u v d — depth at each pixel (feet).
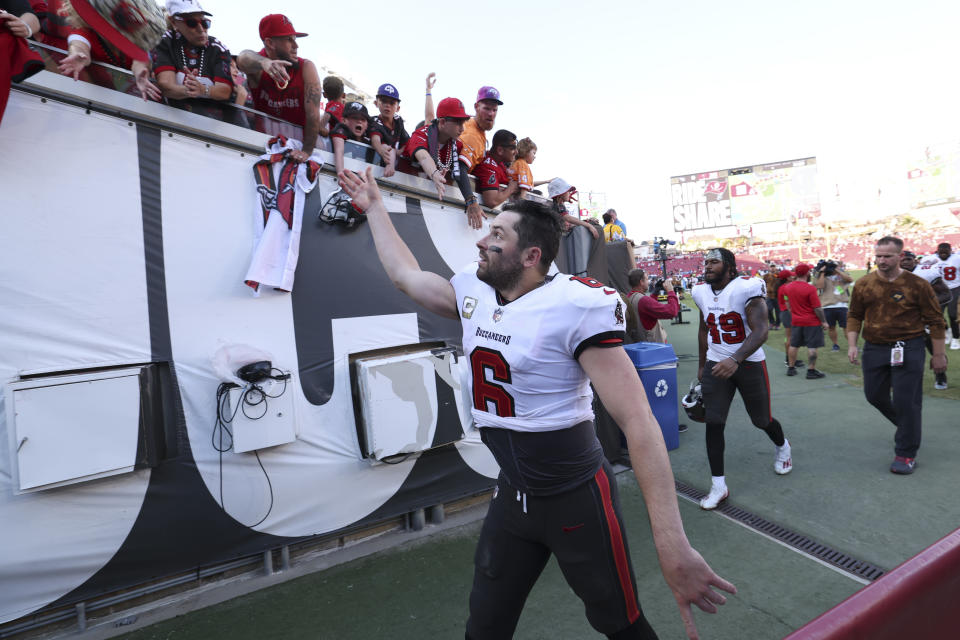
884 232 161.68
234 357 8.94
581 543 4.62
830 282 29.73
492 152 13.85
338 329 10.35
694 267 152.25
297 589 8.93
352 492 10.25
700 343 12.53
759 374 11.78
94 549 7.77
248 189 9.46
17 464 7.09
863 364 13.41
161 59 8.46
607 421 14.24
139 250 8.34
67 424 7.40
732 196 197.98
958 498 11.03
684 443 16.19
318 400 9.99
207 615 8.23
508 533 4.96
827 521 10.54
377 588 8.92
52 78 7.58
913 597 2.73
